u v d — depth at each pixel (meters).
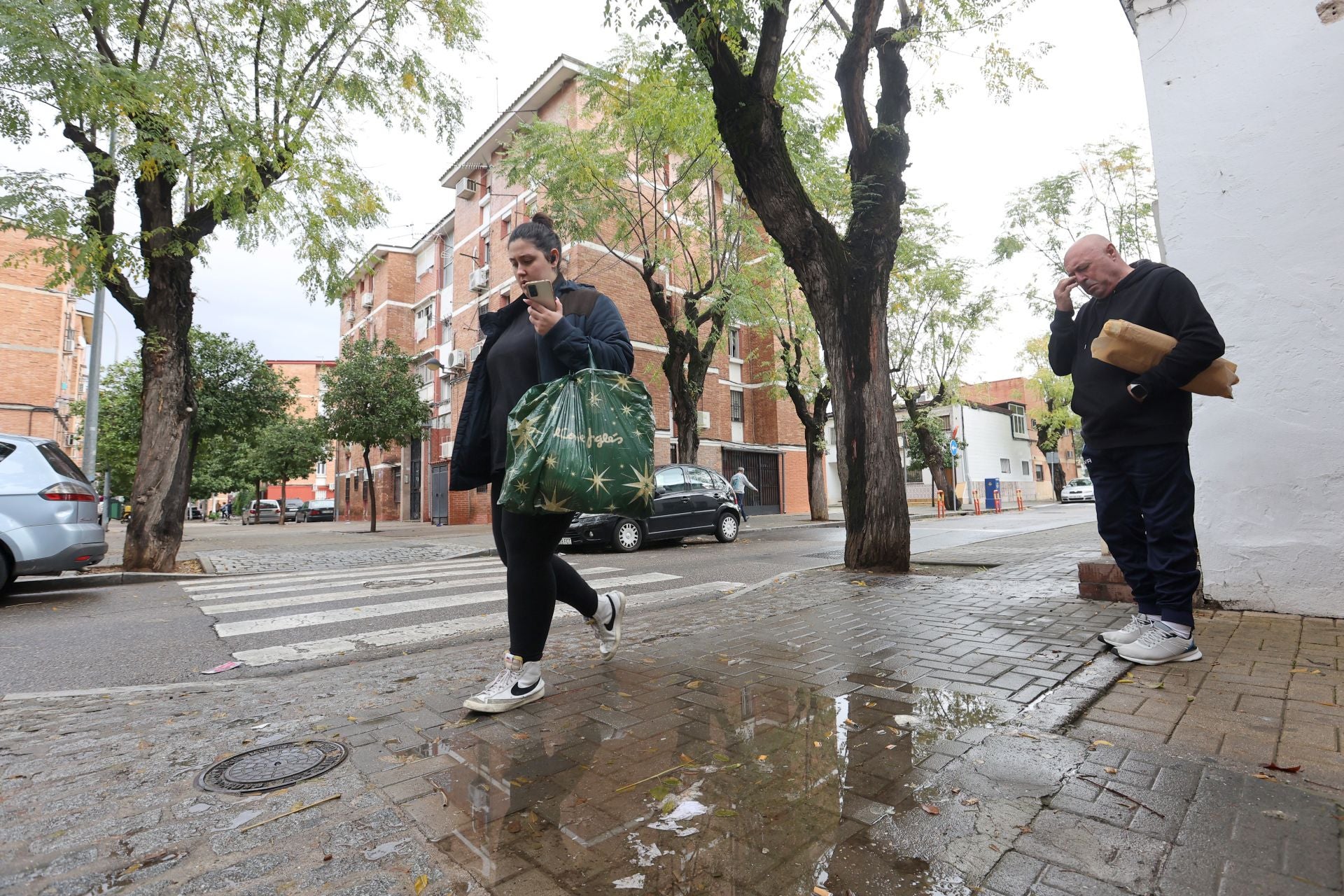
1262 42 3.73
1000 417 39.22
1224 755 1.90
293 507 37.38
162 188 8.57
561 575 2.91
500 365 2.63
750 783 1.83
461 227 24.77
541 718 2.42
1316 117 3.56
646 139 14.01
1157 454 2.85
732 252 16.12
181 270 8.87
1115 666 2.80
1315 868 1.35
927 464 25.25
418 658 3.59
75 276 7.82
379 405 18.64
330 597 6.45
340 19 8.78
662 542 12.87
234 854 1.54
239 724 2.47
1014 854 1.45
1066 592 4.72
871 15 6.38
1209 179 3.86
